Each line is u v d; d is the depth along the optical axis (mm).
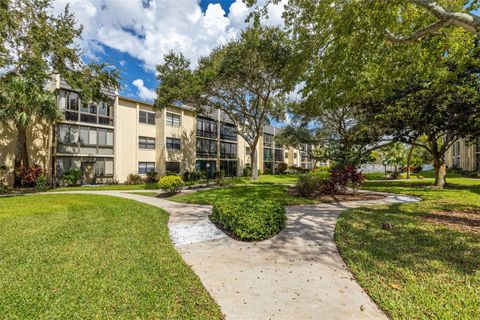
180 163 25031
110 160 20703
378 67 7887
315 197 10727
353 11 5980
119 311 2568
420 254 3973
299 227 5840
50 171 17906
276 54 14844
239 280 3295
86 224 6215
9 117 14641
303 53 7980
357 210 7598
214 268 3695
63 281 3166
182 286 3115
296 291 2988
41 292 2889
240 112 22000
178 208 9016
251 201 6215
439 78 9539
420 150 37125
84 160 19234
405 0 5512
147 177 22219
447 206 8188
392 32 6992
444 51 7621
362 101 14117
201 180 23484
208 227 6203
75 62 14008
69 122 18234
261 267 3699
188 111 26062
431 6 5262
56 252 4223
